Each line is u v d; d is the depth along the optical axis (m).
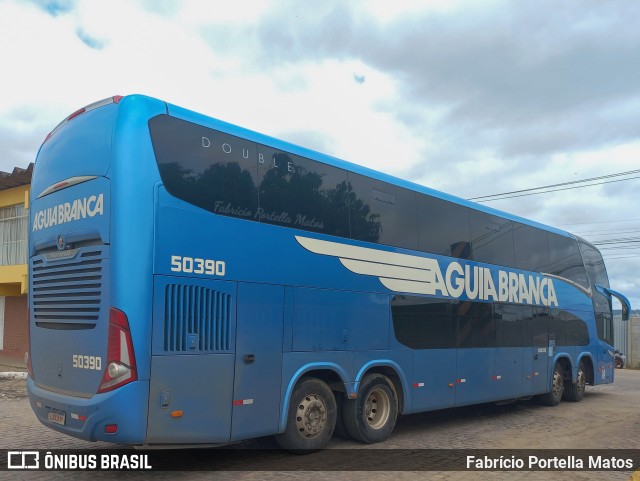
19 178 17.56
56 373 6.44
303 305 7.49
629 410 12.99
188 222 6.28
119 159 5.93
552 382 13.21
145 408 5.69
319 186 7.97
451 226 10.35
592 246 16.11
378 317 8.60
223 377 6.45
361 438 8.25
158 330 5.88
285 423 7.11
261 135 7.34
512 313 11.80
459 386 10.09
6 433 8.70
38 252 7.07
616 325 30.72
